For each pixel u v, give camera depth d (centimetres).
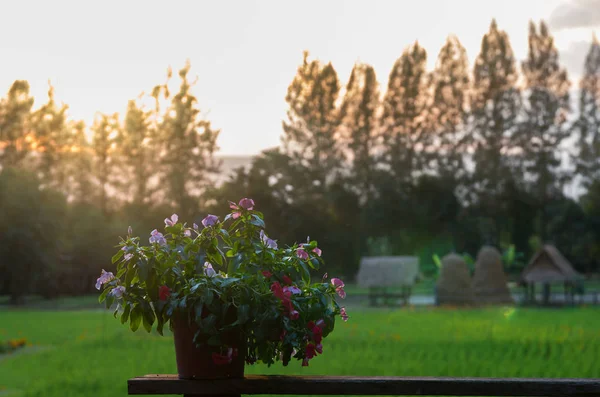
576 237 7456
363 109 7762
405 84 7688
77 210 6838
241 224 367
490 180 7688
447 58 7731
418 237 7694
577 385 321
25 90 7188
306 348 343
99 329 3125
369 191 7731
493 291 4759
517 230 7700
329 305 353
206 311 338
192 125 7262
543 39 7725
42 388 1434
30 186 5972
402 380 329
